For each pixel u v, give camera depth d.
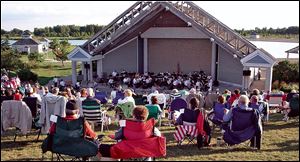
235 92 11.36
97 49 24.25
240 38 20.80
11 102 7.93
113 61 27.73
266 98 12.86
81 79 25.25
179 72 26.39
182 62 26.91
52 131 6.49
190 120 7.86
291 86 21.28
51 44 46.38
